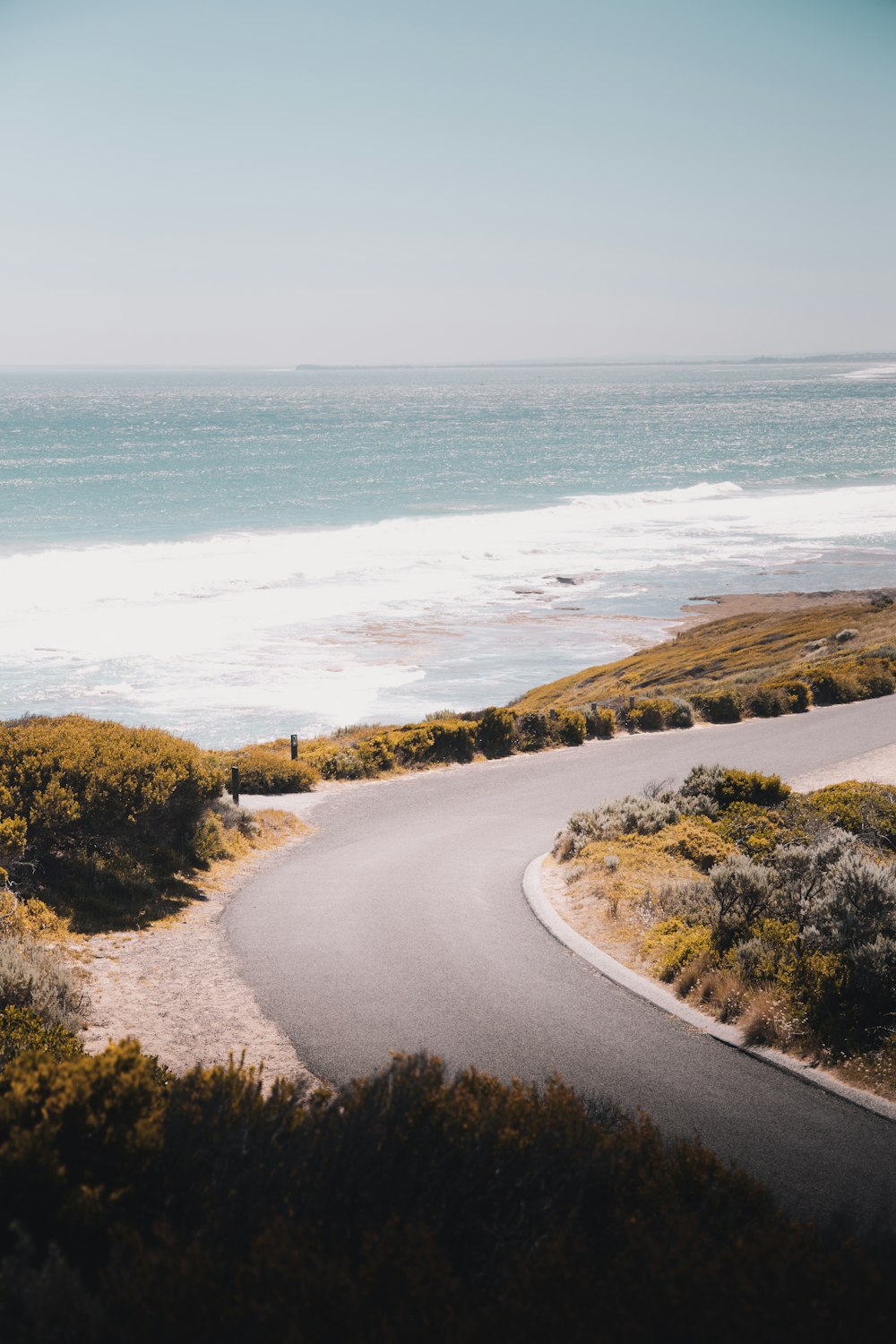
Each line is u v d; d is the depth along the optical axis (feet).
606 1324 9.62
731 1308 9.83
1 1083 13.41
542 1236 11.75
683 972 30.55
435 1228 11.90
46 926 33.83
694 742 86.79
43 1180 11.55
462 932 37.24
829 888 31.63
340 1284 9.62
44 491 374.63
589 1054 25.17
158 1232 10.51
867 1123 21.06
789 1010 26.40
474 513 331.77
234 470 460.96
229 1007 28.50
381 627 176.86
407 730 88.53
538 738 91.76
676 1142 15.35
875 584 216.74
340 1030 26.81
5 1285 9.59
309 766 79.61
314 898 43.11
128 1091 12.91
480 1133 13.35
